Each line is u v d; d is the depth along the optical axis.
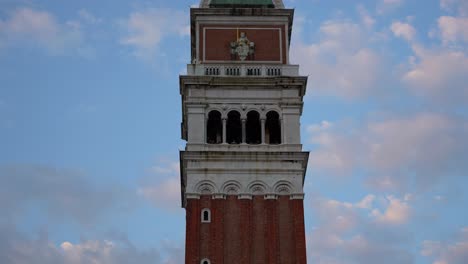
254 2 107.00
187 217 92.62
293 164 95.75
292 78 99.94
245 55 103.00
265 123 98.62
